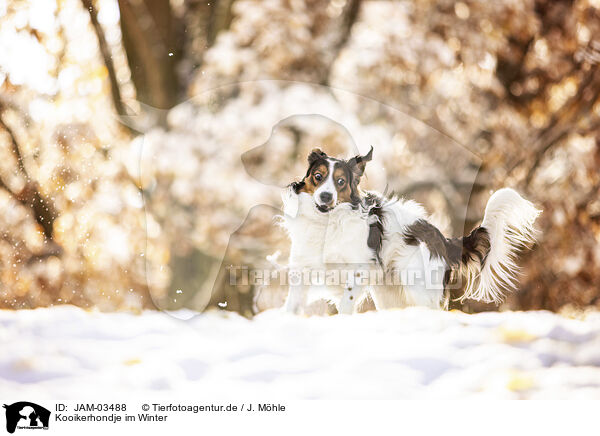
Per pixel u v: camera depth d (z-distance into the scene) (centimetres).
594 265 1180
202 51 1136
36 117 1200
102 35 1146
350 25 1189
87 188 1199
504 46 1184
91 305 1213
